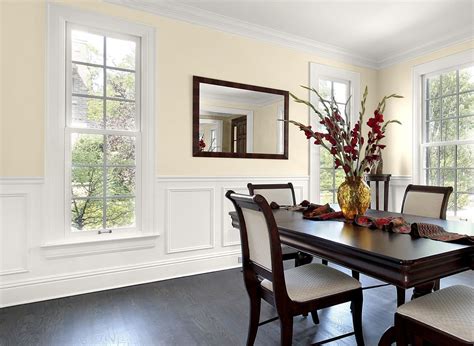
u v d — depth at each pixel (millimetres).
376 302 2404
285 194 2867
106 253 2723
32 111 2447
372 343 1817
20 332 1948
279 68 3662
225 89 3311
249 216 1611
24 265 2412
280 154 3672
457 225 1847
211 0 2881
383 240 1433
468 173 3490
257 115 3504
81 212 2670
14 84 2383
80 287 2598
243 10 3062
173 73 3031
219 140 3279
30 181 2434
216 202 3268
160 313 2219
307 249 1610
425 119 3943
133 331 1963
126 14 2811
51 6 2506
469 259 1324
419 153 3955
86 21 2648
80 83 2678
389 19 3219
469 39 3420
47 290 2477
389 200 4297
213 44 3240
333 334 1934
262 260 1546
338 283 1578
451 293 1392
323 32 3537
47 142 2498
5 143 2357
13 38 2381
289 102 3730
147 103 2908
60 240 2559
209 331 1967
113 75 2811
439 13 3082
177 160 3055
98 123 2748
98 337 1891
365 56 4250
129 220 2871
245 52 3432
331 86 4113
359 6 2975
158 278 2939
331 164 4070
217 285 2791
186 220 3100
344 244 1364
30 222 2436
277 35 3561
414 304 1306
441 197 2357
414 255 1177
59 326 2023
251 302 1678
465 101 3512
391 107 4297
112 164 2801
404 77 4129
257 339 1871
